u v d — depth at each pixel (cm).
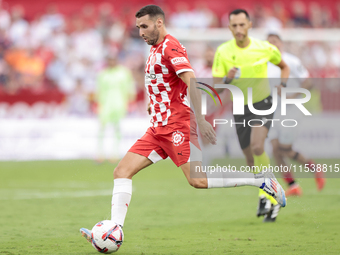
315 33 4450
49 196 2891
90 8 6650
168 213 2302
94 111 5441
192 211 2361
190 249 1492
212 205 2562
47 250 1477
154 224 2006
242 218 2150
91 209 2411
